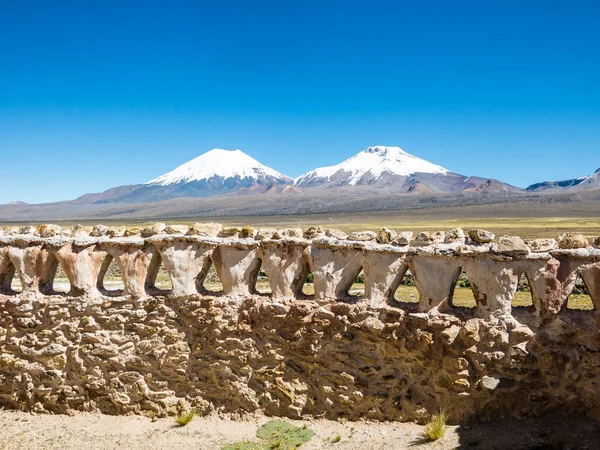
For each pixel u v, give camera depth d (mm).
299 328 7434
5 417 8258
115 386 8086
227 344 7758
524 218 124438
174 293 7984
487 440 6281
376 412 7098
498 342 6523
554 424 6430
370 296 7148
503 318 6555
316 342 7340
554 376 6523
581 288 12297
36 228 8617
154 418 7918
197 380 7906
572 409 6531
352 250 7270
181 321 8000
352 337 7207
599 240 6391
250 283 7945
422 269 6898
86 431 7680
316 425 7262
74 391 8203
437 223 105562
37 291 8453
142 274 8102
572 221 96312
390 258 7059
